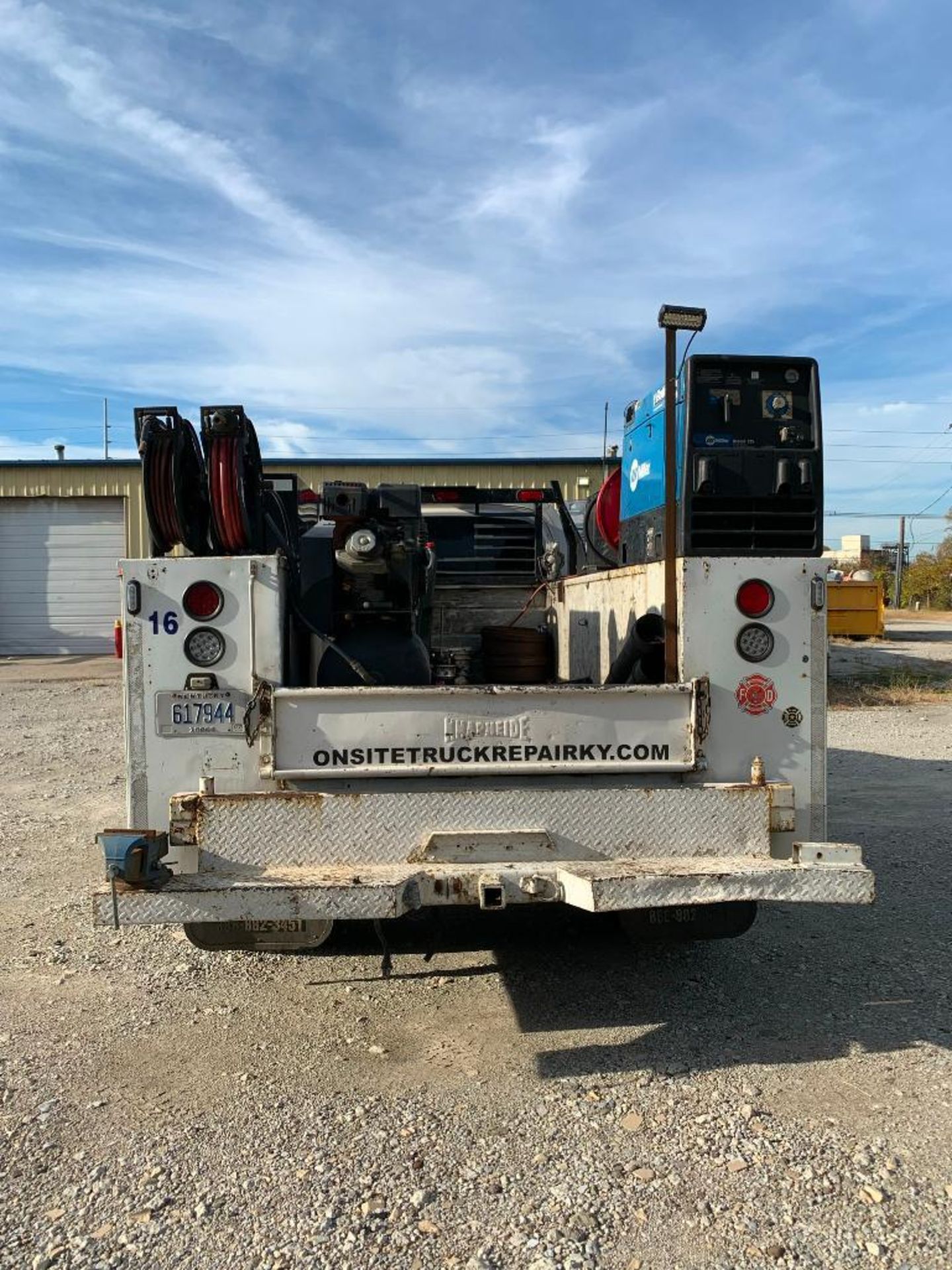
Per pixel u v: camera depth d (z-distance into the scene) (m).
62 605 26.25
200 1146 2.91
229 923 3.92
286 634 3.61
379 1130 3.00
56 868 5.94
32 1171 2.79
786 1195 2.65
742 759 3.67
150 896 3.09
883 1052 3.51
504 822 3.50
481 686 3.54
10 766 9.62
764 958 4.48
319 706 3.51
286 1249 2.46
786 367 3.84
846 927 4.89
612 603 4.64
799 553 3.82
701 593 3.65
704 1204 2.62
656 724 3.61
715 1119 3.05
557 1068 3.41
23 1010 3.92
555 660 5.88
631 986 4.16
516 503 6.56
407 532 4.09
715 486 3.76
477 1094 3.23
